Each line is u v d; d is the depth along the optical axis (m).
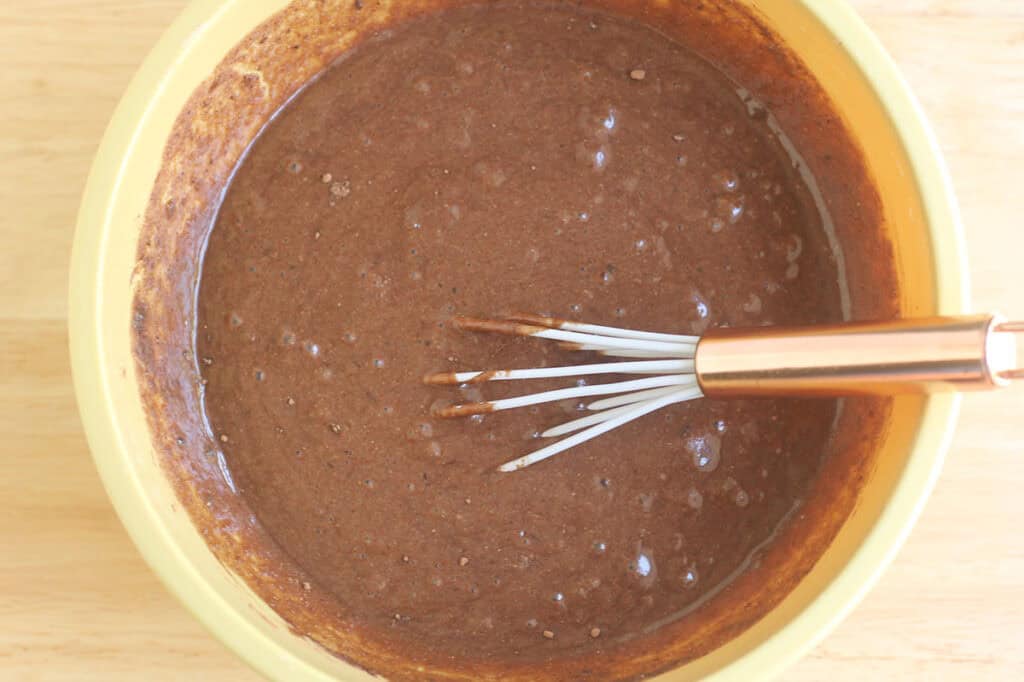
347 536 0.49
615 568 0.48
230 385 0.50
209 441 0.49
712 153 0.50
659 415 0.49
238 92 0.48
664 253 0.49
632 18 0.50
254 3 0.46
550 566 0.48
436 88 0.50
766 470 0.49
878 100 0.45
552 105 0.49
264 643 0.43
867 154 0.46
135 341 0.46
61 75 0.51
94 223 0.44
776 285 0.49
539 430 0.48
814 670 0.51
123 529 0.51
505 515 0.48
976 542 0.51
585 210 0.49
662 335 0.46
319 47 0.49
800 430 0.49
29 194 0.51
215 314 0.50
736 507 0.49
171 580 0.43
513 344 0.48
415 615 0.48
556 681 0.47
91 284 0.44
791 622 0.42
